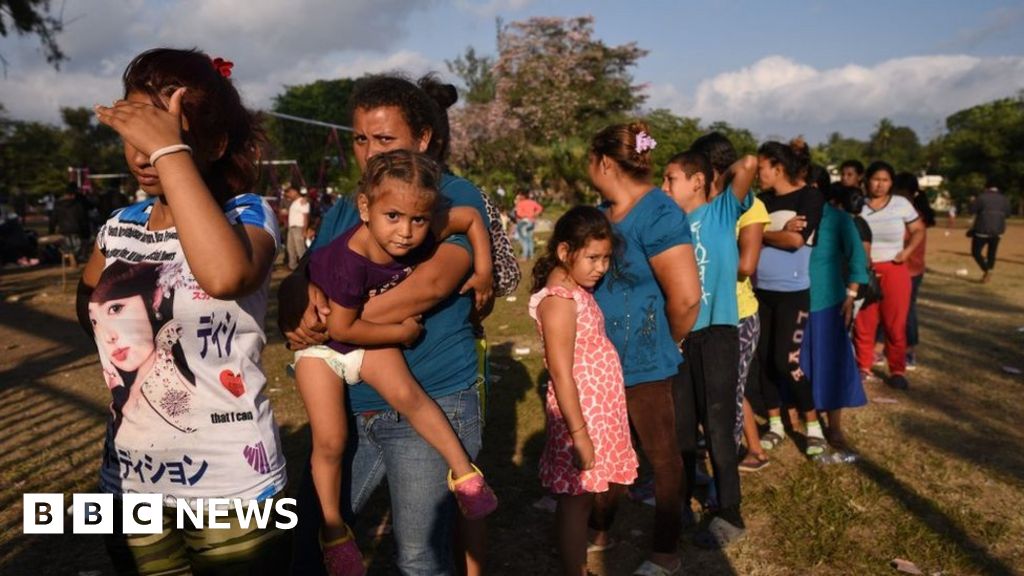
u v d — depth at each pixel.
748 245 3.97
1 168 58.97
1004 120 42.38
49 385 6.64
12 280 14.51
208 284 1.66
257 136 2.06
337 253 2.13
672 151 25.33
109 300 1.88
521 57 40.66
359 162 2.45
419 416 2.24
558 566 3.54
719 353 3.67
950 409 5.89
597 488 2.97
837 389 4.85
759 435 5.25
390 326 2.16
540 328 3.00
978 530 3.82
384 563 3.55
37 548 3.67
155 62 1.81
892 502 4.15
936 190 46.34
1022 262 16.94
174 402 1.87
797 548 3.66
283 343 8.22
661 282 3.19
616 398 3.03
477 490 2.25
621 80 42.38
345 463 2.43
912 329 7.08
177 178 1.63
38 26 13.70
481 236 2.33
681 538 3.79
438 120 2.49
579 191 32.53
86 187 34.72
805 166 4.84
